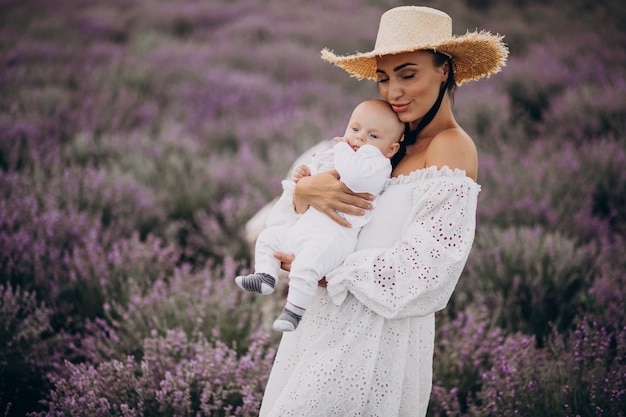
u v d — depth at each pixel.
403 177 1.88
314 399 1.82
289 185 2.00
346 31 11.03
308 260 1.83
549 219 4.41
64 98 6.84
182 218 5.01
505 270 3.80
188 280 3.53
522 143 6.21
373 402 1.88
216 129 6.61
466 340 3.06
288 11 12.37
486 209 4.62
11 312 3.02
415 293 1.75
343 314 1.88
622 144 5.48
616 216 4.62
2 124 5.75
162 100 7.52
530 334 3.42
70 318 3.23
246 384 2.67
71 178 4.76
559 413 2.57
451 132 1.89
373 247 1.88
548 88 7.62
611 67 8.04
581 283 3.75
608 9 11.66
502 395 2.68
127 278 3.67
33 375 2.93
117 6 12.43
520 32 10.59
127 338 3.10
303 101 7.66
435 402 2.75
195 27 11.43
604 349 2.82
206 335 3.16
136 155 5.67
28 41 9.39
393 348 1.87
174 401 2.53
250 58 9.20
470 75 2.06
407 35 1.87
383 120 1.88
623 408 2.52
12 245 3.57
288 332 2.03
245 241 4.25
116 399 2.59
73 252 3.75
